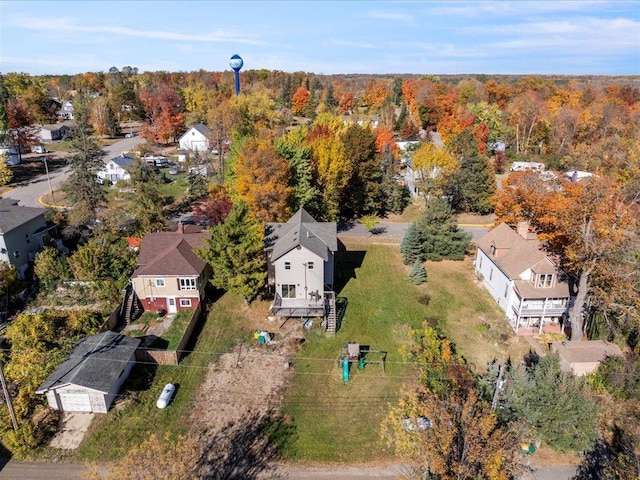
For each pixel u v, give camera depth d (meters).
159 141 118.12
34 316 37.72
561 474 28.39
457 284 51.34
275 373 36.22
